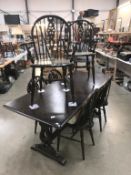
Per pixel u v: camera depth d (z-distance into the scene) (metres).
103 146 2.03
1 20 7.92
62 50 2.04
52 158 1.83
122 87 4.09
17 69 5.45
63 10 8.59
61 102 1.95
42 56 2.05
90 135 2.16
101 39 6.15
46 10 8.55
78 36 2.78
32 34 1.97
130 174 1.65
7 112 2.90
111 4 8.57
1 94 3.77
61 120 1.57
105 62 5.93
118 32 4.39
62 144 2.08
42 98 2.08
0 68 3.78
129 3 4.31
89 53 2.54
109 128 2.39
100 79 2.80
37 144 2.00
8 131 2.37
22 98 2.10
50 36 2.02
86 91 2.26
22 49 5.82
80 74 3.16
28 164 1.79
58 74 3.79
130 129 2.36
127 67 4.33
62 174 1.66
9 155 1.92
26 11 8.45
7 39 5.61
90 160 1.82
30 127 2.46
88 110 1.79
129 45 4.19
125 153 1.92
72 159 1.84
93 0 8.50
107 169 1.71
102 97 2.18
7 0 8.24
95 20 7.20
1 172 1.70
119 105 3.11
